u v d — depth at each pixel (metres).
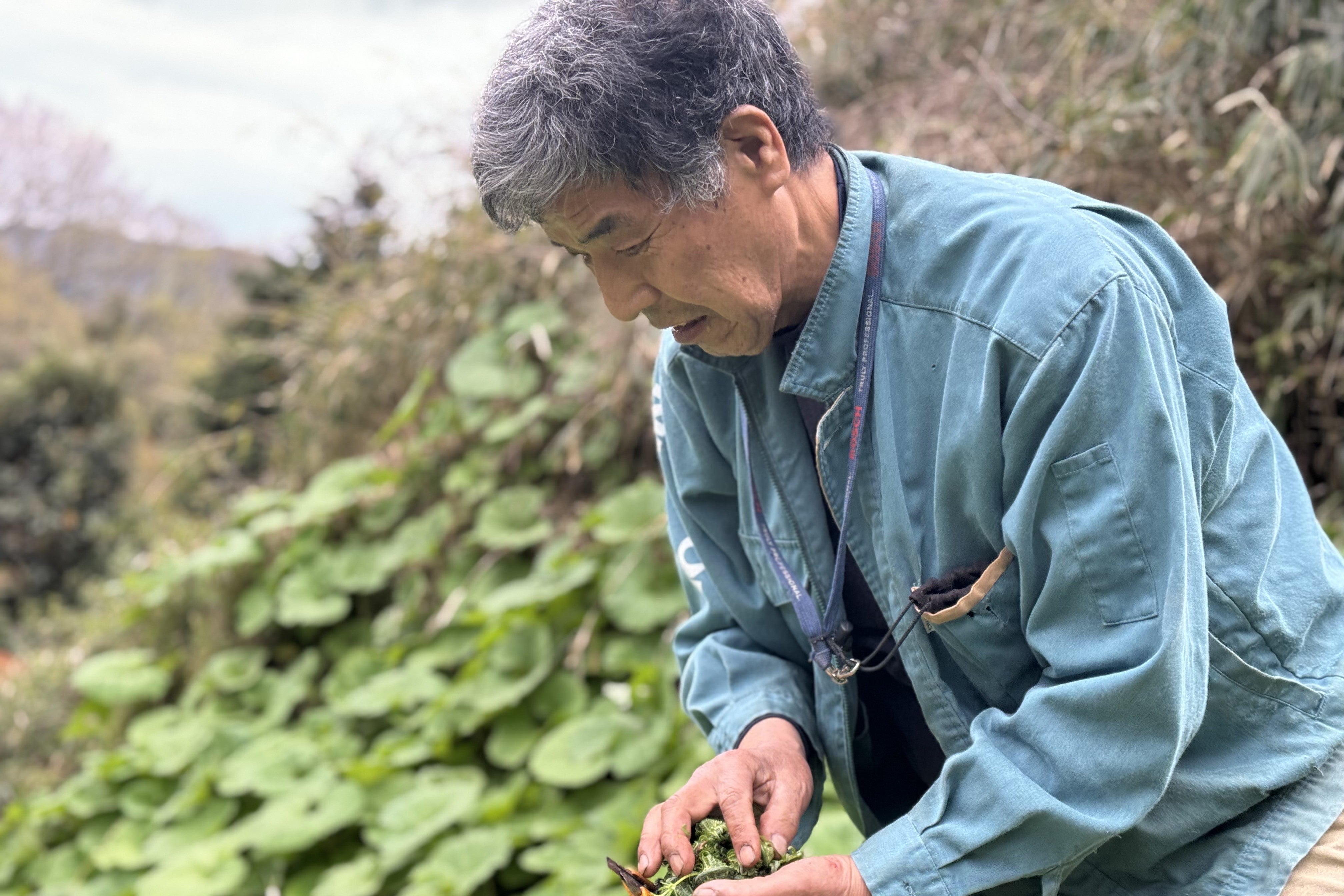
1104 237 0.97
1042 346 0.93
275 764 3.33
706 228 0.99
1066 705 0.95
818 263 1.08
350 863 3.02
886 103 3.46
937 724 1.11
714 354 1.11
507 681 3.21
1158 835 1.04
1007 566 1.01
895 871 1.00
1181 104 2.63
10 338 14.89
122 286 16.03
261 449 5.70
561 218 0.98
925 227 1.04
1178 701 0.90
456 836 2.92
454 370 3.94
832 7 3.85
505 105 0.96
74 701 4.71
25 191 15.91
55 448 9.30
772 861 1.09
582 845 2.65
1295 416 2.57
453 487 3.83
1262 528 1.04
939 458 1.01
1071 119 2.70
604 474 3.70
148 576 4.20
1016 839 0.97
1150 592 0.91
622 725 2.91
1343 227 2.41
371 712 3.29
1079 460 0.92
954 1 3.53
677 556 1.41
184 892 2.96
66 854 3.58
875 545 1.10
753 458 1.21
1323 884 0.99
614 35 0.94
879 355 1.06
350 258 4.88
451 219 4.24
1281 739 1.02
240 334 8.30
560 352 3.89
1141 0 2.80
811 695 1.30
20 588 9.03
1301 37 2.57
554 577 3.36
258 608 4.05
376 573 3.90
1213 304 1.03
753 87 0.98
